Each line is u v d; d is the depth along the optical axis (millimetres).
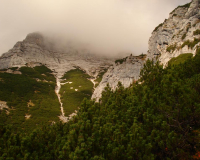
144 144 10992
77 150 10258
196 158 10383
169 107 13953
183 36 59344
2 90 83875
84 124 12609
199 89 15344
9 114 61969
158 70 20594
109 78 100938
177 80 16594
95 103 18453
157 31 90625
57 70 187625
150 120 13938
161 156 11758
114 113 16406
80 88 131250
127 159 10766
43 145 14664
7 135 13602
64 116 76000
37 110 74250
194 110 12977
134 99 17688
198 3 64062
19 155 11641
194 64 21641
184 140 11695
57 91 120250
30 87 103562
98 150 11453
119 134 12367
